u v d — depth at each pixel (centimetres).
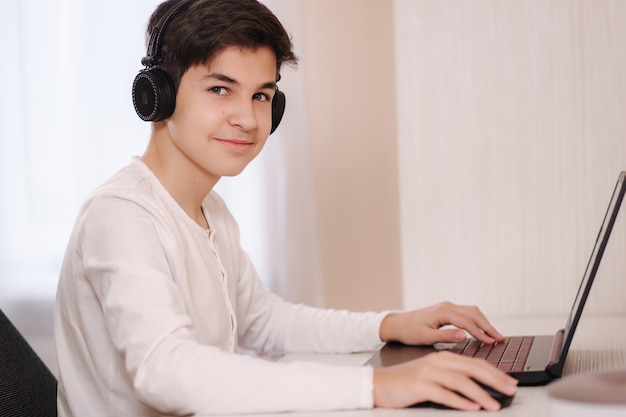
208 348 93
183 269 112
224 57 110
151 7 246
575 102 156
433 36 160
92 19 247
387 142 260
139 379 92
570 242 157
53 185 250
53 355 255
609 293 146
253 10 112
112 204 109
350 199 262
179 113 114
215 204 137
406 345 126
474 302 161
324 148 262
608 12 154
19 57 250
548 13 156
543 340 118
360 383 87
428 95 161
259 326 141
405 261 163
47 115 250
